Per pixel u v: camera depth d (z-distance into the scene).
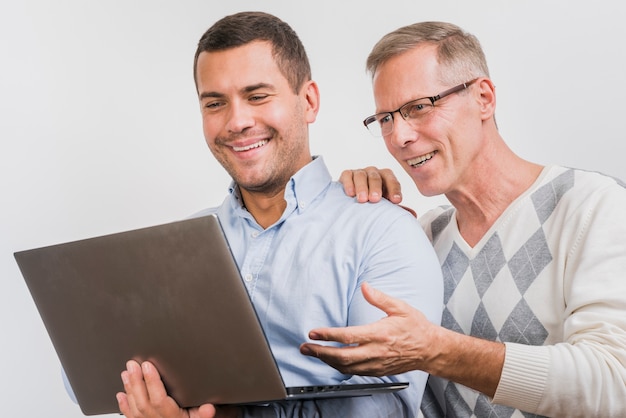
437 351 1.38
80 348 1.45
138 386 1.37
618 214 1.60
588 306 1.57
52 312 1.45
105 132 3.08
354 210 1.60
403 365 1.35
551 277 1.68
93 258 1.34
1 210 3.02
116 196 3.07
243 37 1.59
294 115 1.63
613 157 2.68
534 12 2.76
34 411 3.01
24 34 3.05
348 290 1.53
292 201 1.63
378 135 1.88
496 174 1.80
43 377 3.02
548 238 1.70
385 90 1.79
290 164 1.64
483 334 1.75
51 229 3.04
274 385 1.28
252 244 1.65
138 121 3.10
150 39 3.11
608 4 2.67
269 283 1.59
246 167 1.61
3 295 3.01
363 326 1.27
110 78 3.09
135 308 1.34
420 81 1.75
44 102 3.05
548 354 1.48
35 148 3.05
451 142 1.76
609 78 2.68
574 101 2.72
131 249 1.30
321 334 1.25
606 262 1.57
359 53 3.01
